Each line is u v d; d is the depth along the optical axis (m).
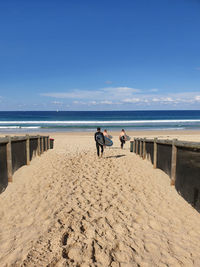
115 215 4.58
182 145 5.36
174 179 6.15
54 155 12.79
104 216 4.51
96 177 7.63
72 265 2.98
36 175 7.68
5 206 4.93
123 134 17.14
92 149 16.38
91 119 81.88
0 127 42.06
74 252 3.27
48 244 3.45
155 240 3.70
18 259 3.07
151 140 9.29
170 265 3.10
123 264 3.07
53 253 3.22
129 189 6.31
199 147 4.39
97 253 3.28
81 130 38.19
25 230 3.91
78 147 17.62
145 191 6.10
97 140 11.66
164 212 4.73
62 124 51.03
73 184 6.71
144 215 4.61
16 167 7.52
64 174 7.95
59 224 4.10
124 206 5.06
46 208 4.86
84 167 9.29
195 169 4.67
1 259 3.08
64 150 15.55
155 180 7.03
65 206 4.96
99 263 3.06
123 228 4.06
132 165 9.77
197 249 3.47
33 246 3.39
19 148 7.98
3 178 5.84
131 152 14.74
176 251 3.42
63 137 26.45
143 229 4.05
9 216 4.48
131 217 4.51
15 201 5.25
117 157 12.24
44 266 2.93
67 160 10.98
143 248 3.46
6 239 3.62
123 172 8.43
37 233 3.79
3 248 3.36
